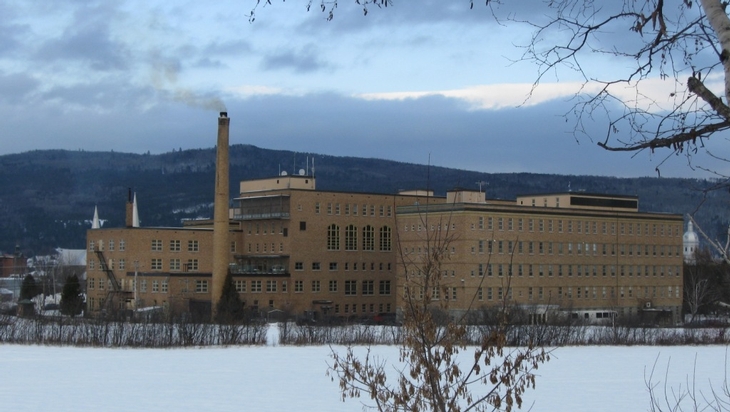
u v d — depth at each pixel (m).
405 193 185.25
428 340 20.27
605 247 178.12
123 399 60.03
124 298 170.62
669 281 188.25
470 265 157.25
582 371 77.25
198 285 170.12
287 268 174.12
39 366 81.56
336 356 27.17
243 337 114.44
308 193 176.12
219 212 159.25
